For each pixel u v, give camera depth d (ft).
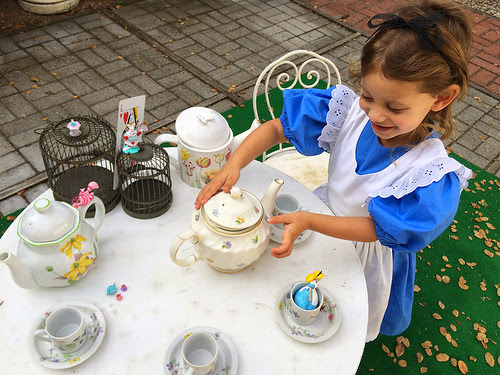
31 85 10.37
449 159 3.77
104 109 9.99
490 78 12.64
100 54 11.60
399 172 3.97
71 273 3.48
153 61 11.60
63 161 4.01
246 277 3.88
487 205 8.80
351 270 4.04
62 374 3.13
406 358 6.25
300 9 14.84
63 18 12.78
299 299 3.51
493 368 6.29
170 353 3.24
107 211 4.27
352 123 4.44
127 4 13.83
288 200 4.50
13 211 7.64
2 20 12.39
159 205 4.27
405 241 3.73
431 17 3.20
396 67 3.00
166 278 3.80
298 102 4.73
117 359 3.25
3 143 8.86
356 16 14.75
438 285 7.30
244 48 12.57
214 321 3.53
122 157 4.09
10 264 3.17
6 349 3.22
